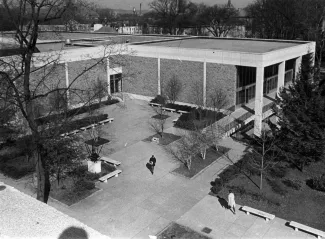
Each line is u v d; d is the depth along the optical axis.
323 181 19.33
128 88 38.97
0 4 18.19
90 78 35.16
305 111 20.73
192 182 20.70
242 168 21.77
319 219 16.64
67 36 51.19
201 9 92.94
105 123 30.89
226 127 27.89
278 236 15.44
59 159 19.59
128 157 24.17
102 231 16.03
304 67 26.31
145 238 15.56
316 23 61.38
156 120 31.59
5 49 27.58
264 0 68.75
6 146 24.56
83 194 19.25
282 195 18.84
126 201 18.64
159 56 35.50
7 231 8.55
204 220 16.83
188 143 25.34
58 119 22.56
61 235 8.49
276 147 21.17
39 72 26.42
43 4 17.22
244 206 17.41
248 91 33.75
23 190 19.80
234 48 34.19
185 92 34.38
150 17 100.44
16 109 21.12
